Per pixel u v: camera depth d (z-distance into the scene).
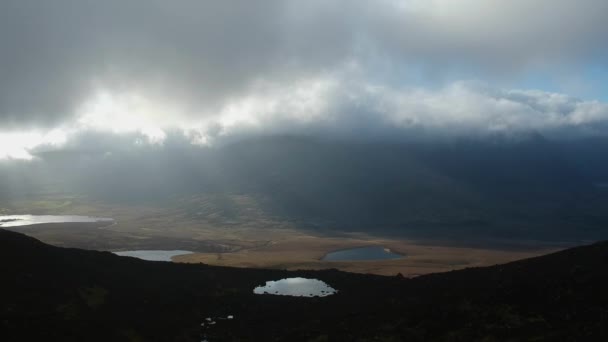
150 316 95.81
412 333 77.25
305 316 97.75
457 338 72.12
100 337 80.38
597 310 72.06
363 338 78.50
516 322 73.50
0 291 86.81
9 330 73.94
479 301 83.06
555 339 65.56
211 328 92.31
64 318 83.69
